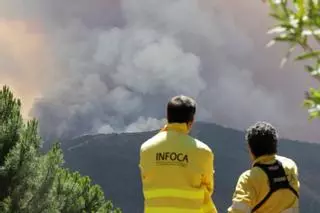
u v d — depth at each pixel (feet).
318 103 4.96
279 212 14.46
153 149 15.10
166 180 14.69
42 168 45.24
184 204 14.56
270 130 14.93
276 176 14.57
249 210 14.32
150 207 14.94
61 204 48.21
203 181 14.97
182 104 15.12
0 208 41.88
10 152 43.86
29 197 44.09
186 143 14.88
